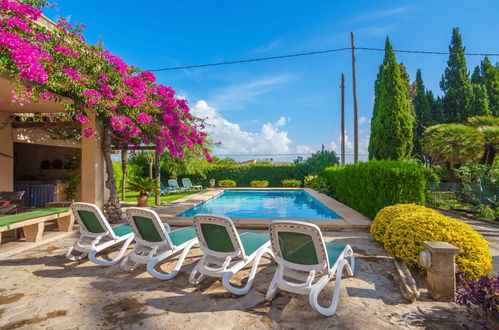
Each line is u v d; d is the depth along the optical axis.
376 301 3.13
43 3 5.50
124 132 8.02
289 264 3.17
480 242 3.59
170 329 2.59
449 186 10.42
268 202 14.09
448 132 14.07
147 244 4.07
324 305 3.06
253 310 2.95
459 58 26.98
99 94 6.13
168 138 8.15
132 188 11.03
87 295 3.30
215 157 30.39
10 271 4.06
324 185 16.33
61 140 11.48
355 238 5.93
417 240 3.75
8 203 6.88
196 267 3.64
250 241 4.25
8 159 8.96
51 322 2.71
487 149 13.67
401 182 6.68
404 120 16.11
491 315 2.37
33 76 4.73
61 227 6.39
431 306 3.00
